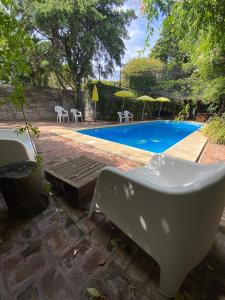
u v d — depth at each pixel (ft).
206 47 8.89
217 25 7.27
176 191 3.16
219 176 3.45
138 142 23.00
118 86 39.70
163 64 42.32
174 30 8.12
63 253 4.60
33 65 26.12
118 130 28.40
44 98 29.45
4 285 3.78
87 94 35.53
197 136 21.06
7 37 4.25
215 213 3.61
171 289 3.63
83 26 27.71
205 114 38.45
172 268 3.54
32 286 3.78
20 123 24.35
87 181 6.44
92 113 37.47
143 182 3.72
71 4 24.25
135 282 3.97
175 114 44.42
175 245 3.42
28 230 5.33
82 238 5.12
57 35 27.07
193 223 3.25
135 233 4.24
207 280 4.09
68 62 29.37
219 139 17.99
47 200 6.74
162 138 26.09
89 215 5.83
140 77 44.86
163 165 6.41
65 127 23.88
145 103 41.39
